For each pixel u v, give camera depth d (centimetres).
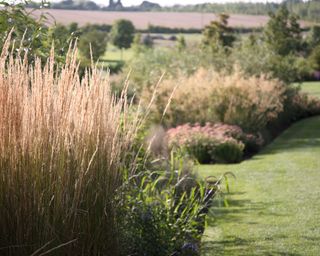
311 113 2712
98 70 408
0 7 531
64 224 376
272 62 2591
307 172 1177
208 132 1573
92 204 391
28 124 371
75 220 385
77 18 7544
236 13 9562
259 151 1644
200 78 1933
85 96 394
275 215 800
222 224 751
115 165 404
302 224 750
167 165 868
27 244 369
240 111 1814
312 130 2125
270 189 997
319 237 691
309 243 667
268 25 5038
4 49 368
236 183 1073
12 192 369
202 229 728
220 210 828
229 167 1321
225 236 695
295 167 1252
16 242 369
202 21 9281
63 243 377
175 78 2116
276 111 2097
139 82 1909
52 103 376
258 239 682
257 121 1861
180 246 564
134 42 6569
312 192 960
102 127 397
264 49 2730
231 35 4166
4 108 364
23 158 368
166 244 533
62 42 560
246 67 2475
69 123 382
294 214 804
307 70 4800
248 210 830
